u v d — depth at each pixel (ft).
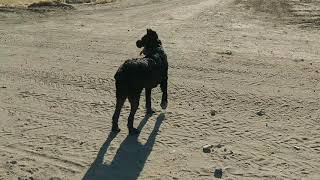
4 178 27.84
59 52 62.03
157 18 94.68
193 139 32.91
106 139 32.94
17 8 105.19
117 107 33.04
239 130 34.42
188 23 86.48
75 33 76.74
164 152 30.94
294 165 29.12
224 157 30.12
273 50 61.77
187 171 28.40
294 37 70.85
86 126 35.47
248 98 41.45
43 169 28.94
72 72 51.16
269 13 96.84
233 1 123.44
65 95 43.16
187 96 42.11
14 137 33.76
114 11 108.27
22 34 75.92
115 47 64.75
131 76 31.14
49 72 51.39
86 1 128.06
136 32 77.30
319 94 42.55
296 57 57.47
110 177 27.86
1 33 76.84
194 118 36.73
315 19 86.84
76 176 28.04
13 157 30.60
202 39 70.03
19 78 49.39
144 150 31.22
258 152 30.86
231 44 66.03
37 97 42.78
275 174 27.96
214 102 40.55
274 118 36.78
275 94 42.52
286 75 49.06
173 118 36.68
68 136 33.65
